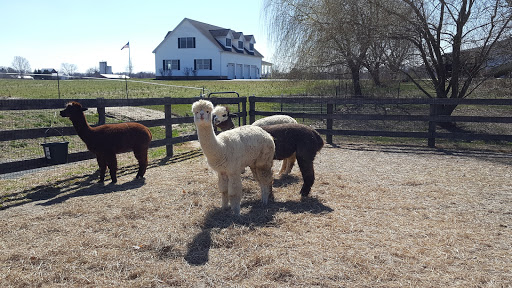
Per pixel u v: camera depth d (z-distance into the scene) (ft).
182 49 164.86
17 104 21.63
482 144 38.65
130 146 24.04
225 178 17.80
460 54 45.57
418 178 24.36
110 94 79.25
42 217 17.30
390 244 14.20
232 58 174.19
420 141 40.73
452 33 46.65
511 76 49.11
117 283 11.75
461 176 24.88
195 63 164.14
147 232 15.52
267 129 20.34
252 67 199.62
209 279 11.91
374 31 49.96
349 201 19.62
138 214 17.63
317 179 24.18
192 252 13.79
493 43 43.39
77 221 16.84
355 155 33.12
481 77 47.44
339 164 29.12
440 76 47.39
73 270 12.48
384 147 37.42
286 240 14.61
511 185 22.52
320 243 14.29
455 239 14.64
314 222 16.52
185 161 30.76
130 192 21.62
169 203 19.38
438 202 19.39
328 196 20.53
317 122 52.08
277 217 17.06
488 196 20.36
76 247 14.08
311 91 70.44
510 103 34.32
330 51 60.54
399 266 12.56
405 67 51.21
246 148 17.44
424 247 13.96
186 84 120.78
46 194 21.49
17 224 16.39
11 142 32.22
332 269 12.36
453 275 11.98
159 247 13.94
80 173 26.25
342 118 38.78
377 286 11.39
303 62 64.28
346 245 14.10
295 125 20.74
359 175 25.40
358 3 53.78
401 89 68.95
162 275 12.16
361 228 15.79
